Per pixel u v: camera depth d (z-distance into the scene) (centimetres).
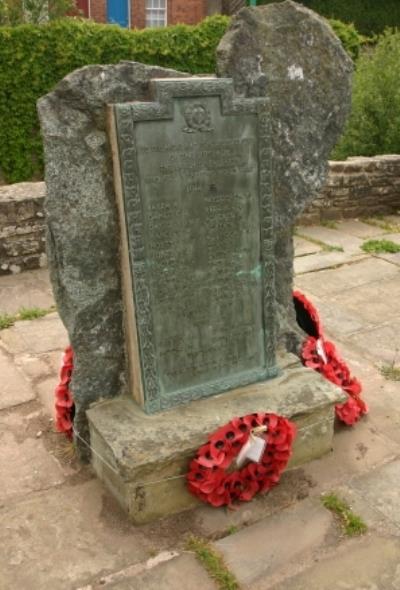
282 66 318
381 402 389
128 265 291
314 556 275
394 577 265
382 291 569
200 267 308
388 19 1839
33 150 983
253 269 324
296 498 308
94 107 276
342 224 780
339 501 305
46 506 303
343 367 372
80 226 290
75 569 269
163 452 282
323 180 349
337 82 335
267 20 310
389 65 886
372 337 480
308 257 657
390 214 833
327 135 342
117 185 284
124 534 287
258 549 278
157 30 1009
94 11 1634
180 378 318
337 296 558
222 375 330
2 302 544
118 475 291
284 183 338
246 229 316
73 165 280
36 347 462
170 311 306
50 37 929
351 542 282
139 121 272
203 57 1050
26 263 614
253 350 336
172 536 286
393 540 283
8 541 282
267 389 332
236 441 292
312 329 395
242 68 306
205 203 300
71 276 296
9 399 393
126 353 320
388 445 347
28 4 1020
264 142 307
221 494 296
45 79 948
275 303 346
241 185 308
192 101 283
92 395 319
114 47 976
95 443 315
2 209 587
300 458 330
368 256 660
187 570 268
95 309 306
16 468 330
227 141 297
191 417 307
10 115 946
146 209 286
